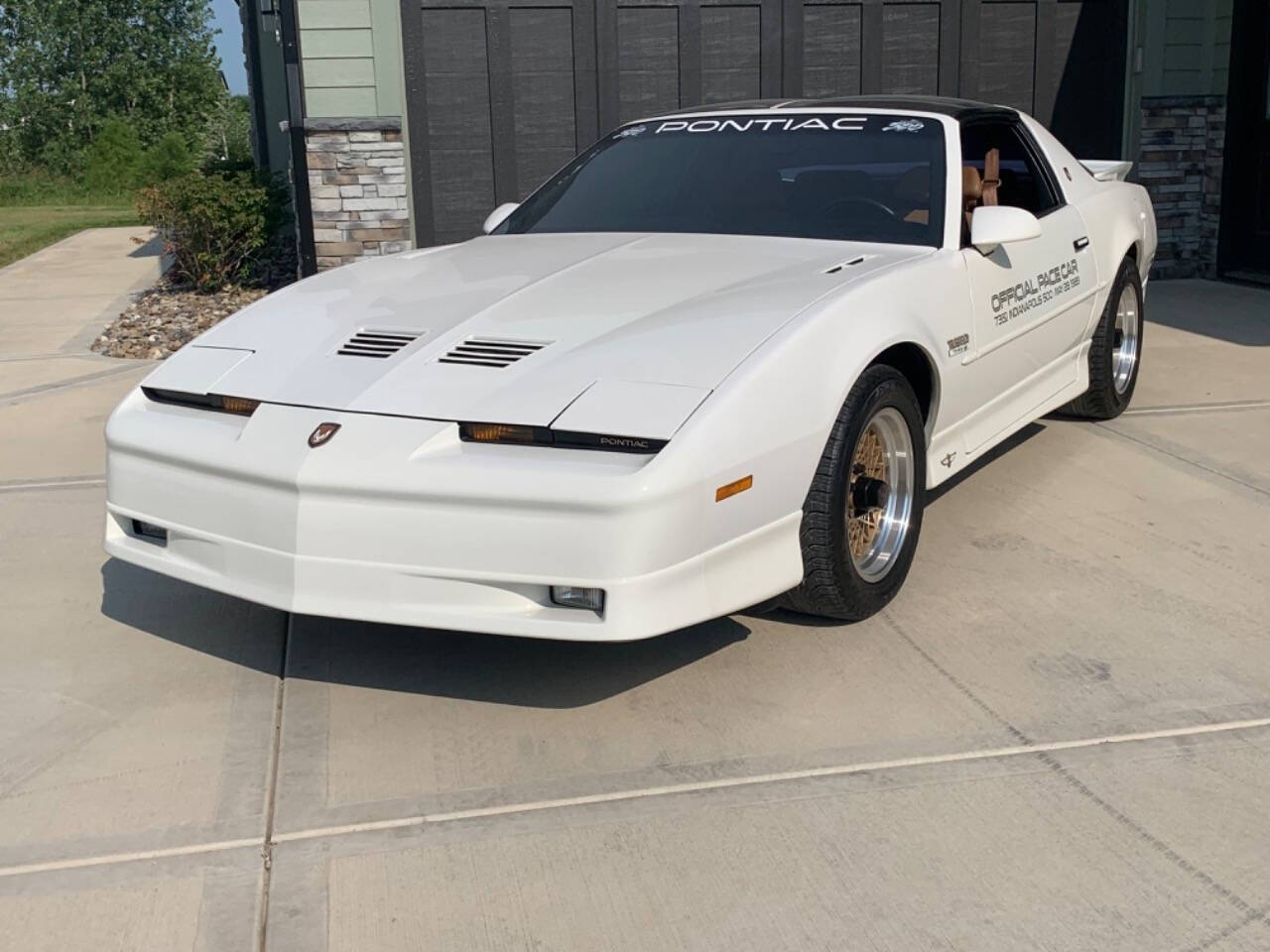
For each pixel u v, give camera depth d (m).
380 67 8.94
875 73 9.73
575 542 2.98
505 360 3.35
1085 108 10.16
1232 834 2.76
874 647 3.72
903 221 4.31
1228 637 3.74
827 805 2.91
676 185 4.72
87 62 43.50
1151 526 4.68
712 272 3.89
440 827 2.86
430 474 3.05
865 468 3.81
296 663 3.72
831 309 3.50
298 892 2.63
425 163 9.30
